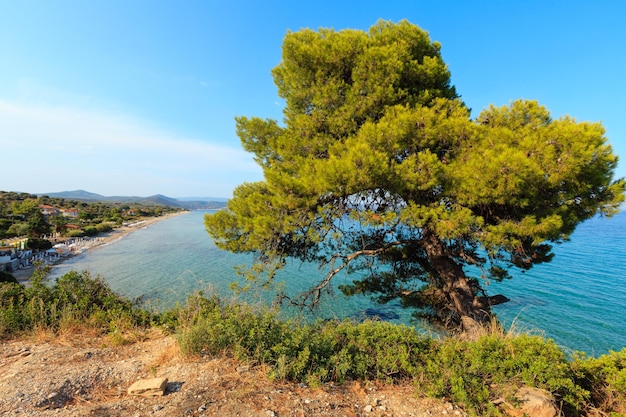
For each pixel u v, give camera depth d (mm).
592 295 19734
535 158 5375
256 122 8586
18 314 5605
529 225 5844
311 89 7816
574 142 5156
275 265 7641
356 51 7605
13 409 2914
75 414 2854
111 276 29625
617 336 13781
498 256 7191
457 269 8266
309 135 7699
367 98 7242
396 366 4246
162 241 60562
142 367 4062
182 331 4742
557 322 15312
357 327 5242
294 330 4867
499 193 5508
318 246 9078
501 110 6820
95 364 4129
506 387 3619
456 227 5840
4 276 23750
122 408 3010
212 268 32781
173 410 2975
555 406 3420
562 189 5922
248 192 9016
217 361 4094
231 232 7977
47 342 5027
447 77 8102
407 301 9688
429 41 8398
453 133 6449
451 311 8820
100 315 6180
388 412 3383
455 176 6000
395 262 9883
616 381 3811
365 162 5672
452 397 3670
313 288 8578
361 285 10109
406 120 6137
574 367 4133
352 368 4270
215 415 2912
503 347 4348
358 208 6938
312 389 3688
